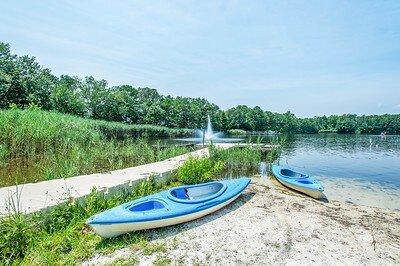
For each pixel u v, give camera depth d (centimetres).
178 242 693
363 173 1848
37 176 1136
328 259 635
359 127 11131
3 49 4184
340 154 3064
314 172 1881
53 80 6619
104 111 6044
